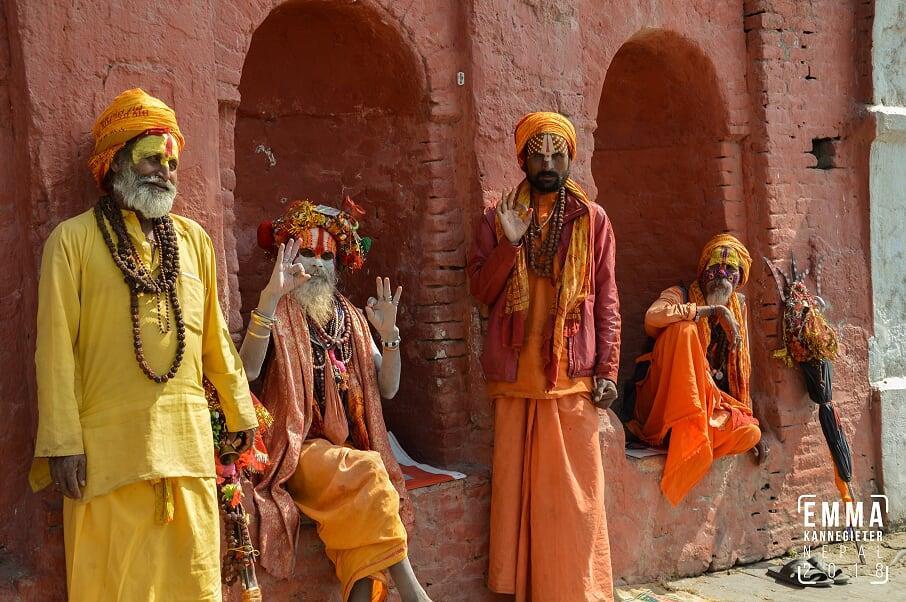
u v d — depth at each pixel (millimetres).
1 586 3867
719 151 6535
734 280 6109
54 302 3580
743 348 6176
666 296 6105
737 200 6578
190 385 3828
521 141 5102
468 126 5316
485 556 5262
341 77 5543
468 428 5445
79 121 3973
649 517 5840
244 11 4609
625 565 5711
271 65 5531
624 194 7016
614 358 5199
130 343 3686
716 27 6398
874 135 6910
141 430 3658
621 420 6312
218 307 4027
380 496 4352
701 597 5680
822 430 6695
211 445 3883
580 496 5043
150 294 3744
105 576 3643
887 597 5781
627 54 6668
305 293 4656
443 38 5262
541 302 5133
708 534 6105
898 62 7164
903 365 7309
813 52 6766
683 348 5871
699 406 5809
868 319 7051
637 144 6926
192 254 3947
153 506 3693
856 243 6996
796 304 6480
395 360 4828
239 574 4129
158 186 3758
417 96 5301
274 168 5684
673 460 5836
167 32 4191
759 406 6578
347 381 4719
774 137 6539
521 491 5121
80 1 3971
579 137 5723
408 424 5582
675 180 6789
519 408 5141
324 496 4398
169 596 3736
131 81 4098
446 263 5367
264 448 4391
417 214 5410
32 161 3891
